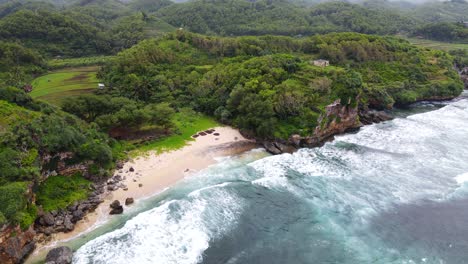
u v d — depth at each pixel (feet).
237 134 273.33
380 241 148.46
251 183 196.24
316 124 252.62
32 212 148.97
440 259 138.00
